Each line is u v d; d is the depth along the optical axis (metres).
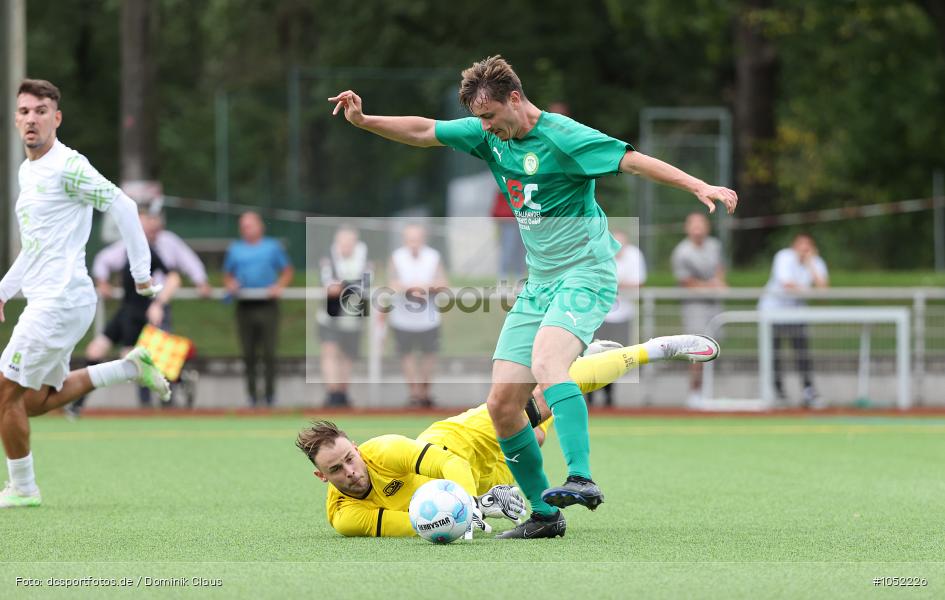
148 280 29.42
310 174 99.75
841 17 105.25
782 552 22.11
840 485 33.38
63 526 25.84
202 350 68.25
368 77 100.12
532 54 130.75
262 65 138.62
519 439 23.53
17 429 28.92
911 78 110.19
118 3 129.88
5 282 28.88
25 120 28.52
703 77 134.38
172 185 144.50
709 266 62.97
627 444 45.97
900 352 62.25
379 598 18.11
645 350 25.92
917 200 114.31
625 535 24.28
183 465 39.06
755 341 63.06
